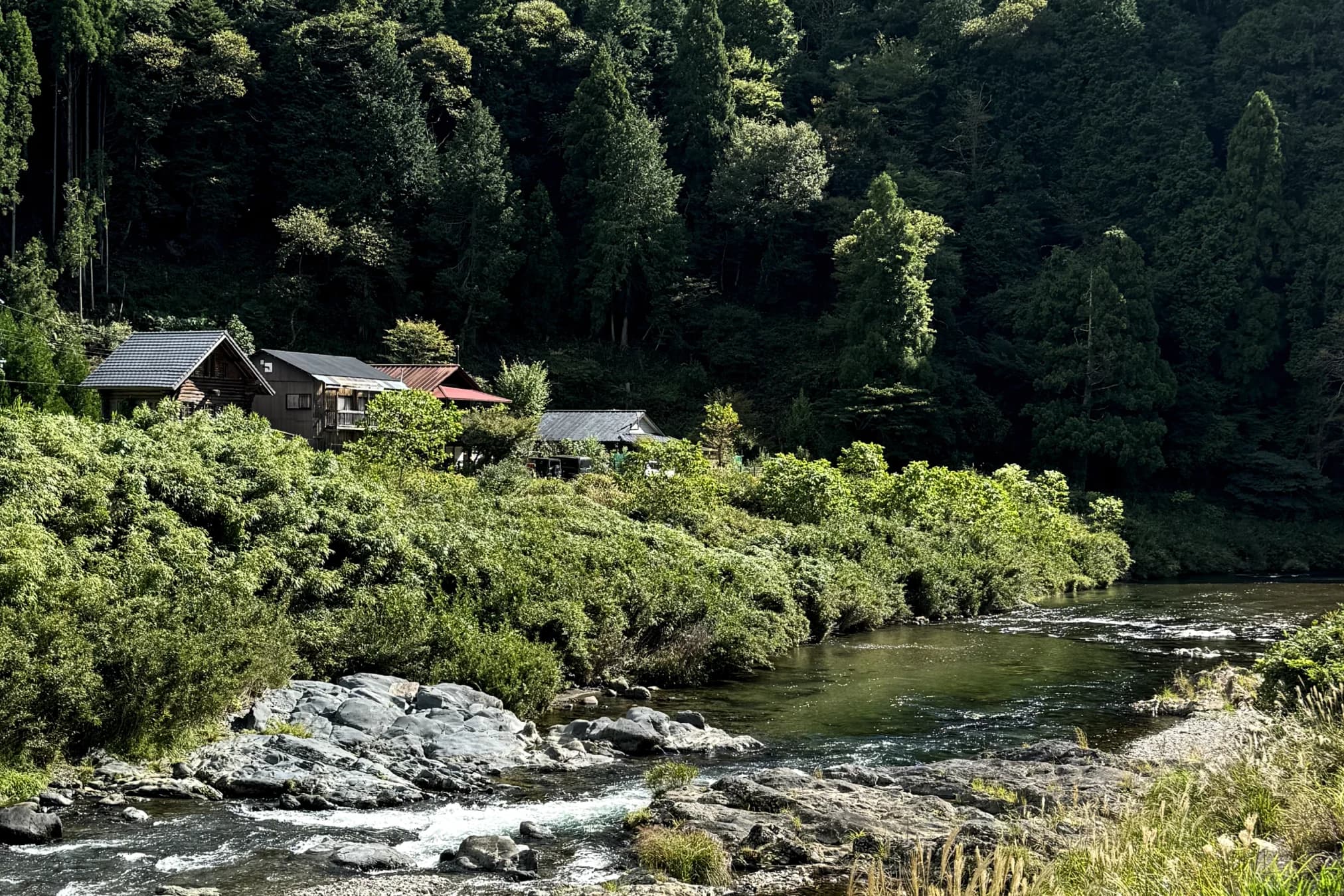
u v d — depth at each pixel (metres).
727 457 54.19
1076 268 69.81
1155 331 67.94
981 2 101.50
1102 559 48.53
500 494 30.69
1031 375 69.25
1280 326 71.38
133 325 61.69
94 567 16.12
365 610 19.17
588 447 45.03
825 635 28.72
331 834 11.30
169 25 71.44
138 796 12.53
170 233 72.25
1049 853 9.26
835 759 15.15
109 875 9.94
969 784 12.79
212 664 14.67
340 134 73.31
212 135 71.88
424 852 10.77
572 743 15.69
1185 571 55.66
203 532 18.52
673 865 9.99
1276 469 65.69
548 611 20.95
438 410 33.84
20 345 39.00
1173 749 14.58
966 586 34.69
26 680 12.73
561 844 11.04
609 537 26.70
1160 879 6.27
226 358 40.50
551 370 68.50
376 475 27.62
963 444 65.88
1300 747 9.45
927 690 20.86
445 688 17.50
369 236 67.19
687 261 75.06
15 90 61.16
